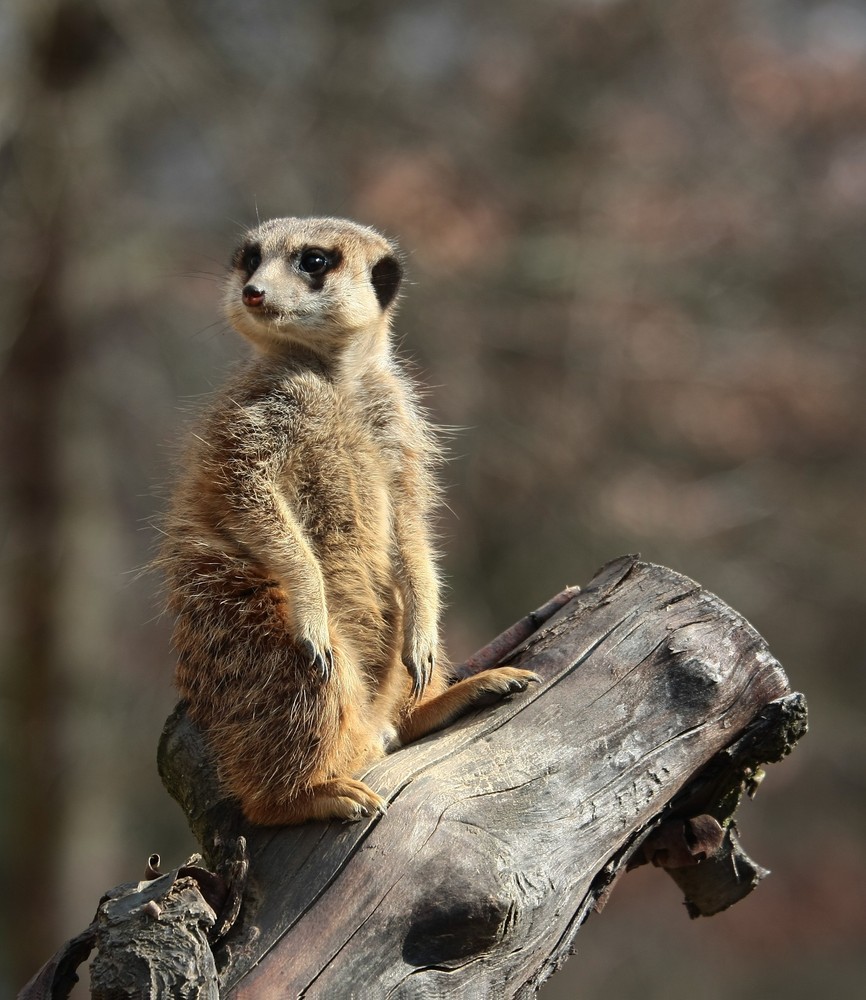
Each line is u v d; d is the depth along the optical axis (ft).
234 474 17.44
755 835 58.49
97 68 49.93
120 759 52.60
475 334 50.29
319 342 18.94
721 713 15.87
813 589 57.36
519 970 13.78
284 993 12.77
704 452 57.77
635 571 17.26
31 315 48.93
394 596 18.24
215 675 16.20
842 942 57.00
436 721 16.53
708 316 57.31
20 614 52.60
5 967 52.03
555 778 14.94
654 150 57.77
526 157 55.47
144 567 21.33
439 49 56.85
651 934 56.80
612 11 56.29
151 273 49.73
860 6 65.00
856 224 60.13
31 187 47.11
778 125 60.95
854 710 58.90
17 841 51.62
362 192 51.08
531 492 50.60
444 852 13.73
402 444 19.12
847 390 59.21
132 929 12.43
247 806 15.20
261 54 51.72
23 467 51.72
